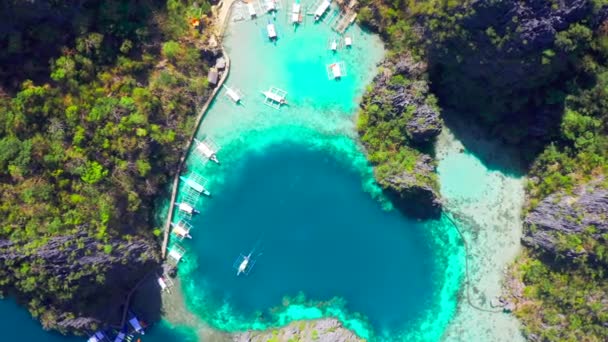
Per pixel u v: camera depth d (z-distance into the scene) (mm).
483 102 56656
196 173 59125
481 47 49969
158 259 58250
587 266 52688
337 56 59281
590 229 50938
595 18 48438
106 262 52719
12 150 48219
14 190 48781
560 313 55312
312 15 58969
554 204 54250
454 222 59312
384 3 56188
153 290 59250
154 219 58594
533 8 46219
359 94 59312
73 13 51125
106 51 53625
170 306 59406
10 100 49844
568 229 52688
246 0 58906
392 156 57812
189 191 58906
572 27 48031
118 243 53344
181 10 56844
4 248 48875
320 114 59469
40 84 51219
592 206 51188
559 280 54844
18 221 48844
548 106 55125
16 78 50656
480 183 59219
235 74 59406
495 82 53125
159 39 55656
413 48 55906
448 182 59375
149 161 55562
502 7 46188
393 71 56562
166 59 56219
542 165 56688
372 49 59094
